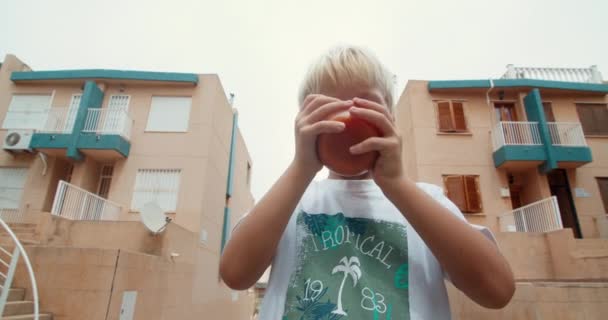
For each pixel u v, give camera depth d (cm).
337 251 101
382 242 102
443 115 1143
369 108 80
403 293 92
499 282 81
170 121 1177
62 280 517
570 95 1173
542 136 1057
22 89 1216
